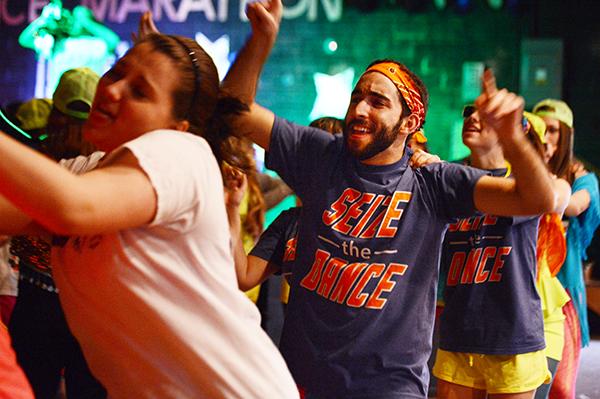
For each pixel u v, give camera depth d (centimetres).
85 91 414
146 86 220
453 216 339
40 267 312
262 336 227
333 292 340
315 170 353
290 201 1126
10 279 434
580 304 609
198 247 212
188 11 1186
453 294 461
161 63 221
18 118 513
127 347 217
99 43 1179
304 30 1175
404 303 339
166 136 208
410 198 342
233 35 1184
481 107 271
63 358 422
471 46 1161
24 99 1182
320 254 345
